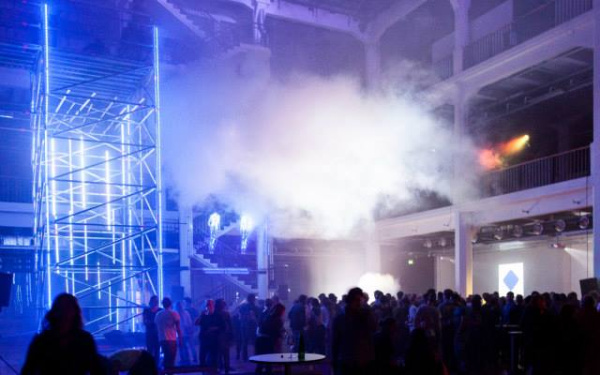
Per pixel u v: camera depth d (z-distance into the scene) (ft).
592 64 59.06
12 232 58.44
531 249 74.69
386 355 22.27
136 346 45.27
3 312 55.21
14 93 60.44
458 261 64.13
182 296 53.01
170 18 61.41
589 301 27.22
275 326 32.19
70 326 12.82
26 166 60.75
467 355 34.12
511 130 70.85
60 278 54.24
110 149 56.80
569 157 68.74
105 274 56.44
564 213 57.67
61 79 46.98
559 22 59.57
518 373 34.99
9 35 41.60
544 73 62.34
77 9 44.27
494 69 62.39
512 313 38.47
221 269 62.49
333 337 22.33
